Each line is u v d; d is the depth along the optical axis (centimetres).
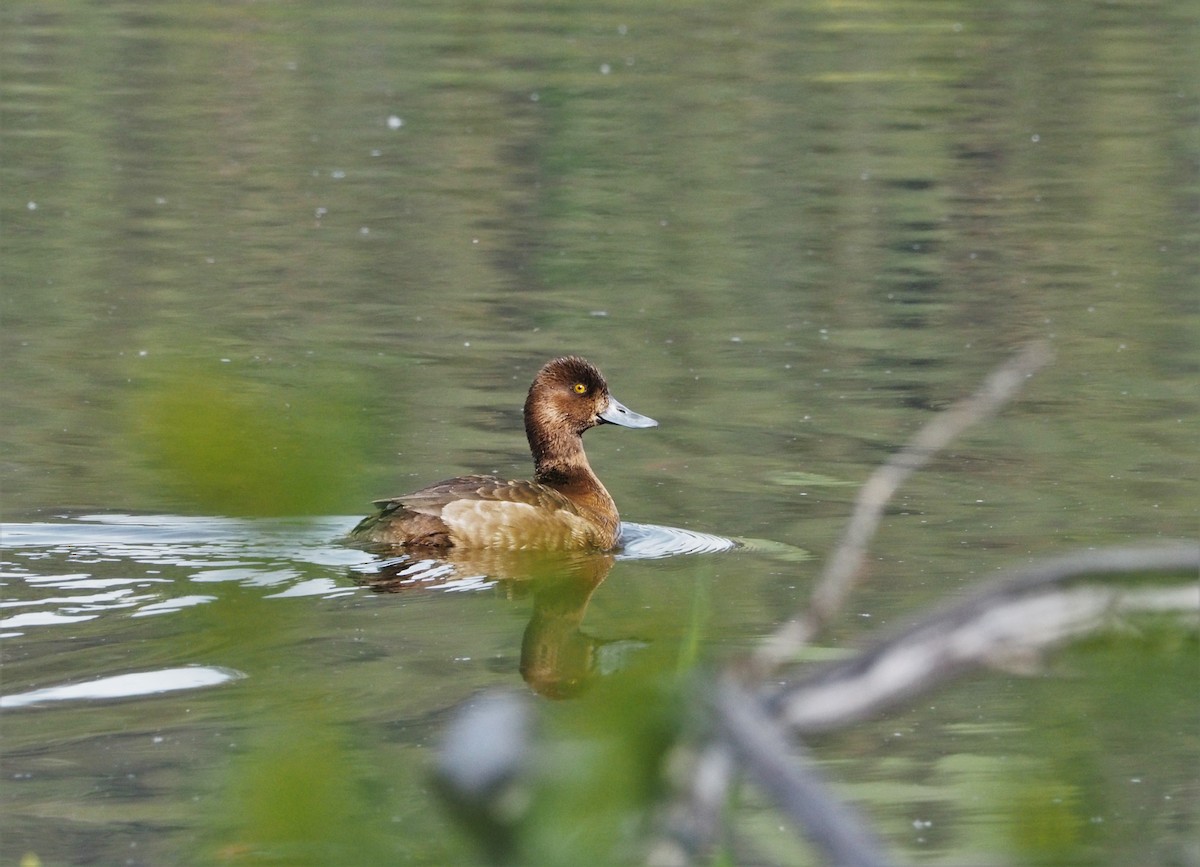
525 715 159
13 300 1884
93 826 672
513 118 2891
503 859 155
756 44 3522
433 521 1168
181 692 821
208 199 2409
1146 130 2884
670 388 1639
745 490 1345
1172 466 1391
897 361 1741
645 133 2838
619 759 159
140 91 2973
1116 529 1218
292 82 3095
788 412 1562
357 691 841
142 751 747
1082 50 3509
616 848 159
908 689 175
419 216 2350
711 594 1065
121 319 1800
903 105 3047
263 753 216
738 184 2558
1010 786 269
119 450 230
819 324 1886
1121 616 181
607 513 1265
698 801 163
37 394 1488
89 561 1040
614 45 3475
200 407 230
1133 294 2014
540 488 1230
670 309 1945
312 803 211
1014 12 3900
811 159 2708
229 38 3425
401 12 3741
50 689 827
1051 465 1403
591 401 1357
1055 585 180
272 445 235
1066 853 257
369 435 242
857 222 2367
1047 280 2081
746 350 1778
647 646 230
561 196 2464
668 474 1393
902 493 1330
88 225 2253
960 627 177
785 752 167
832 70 3306
